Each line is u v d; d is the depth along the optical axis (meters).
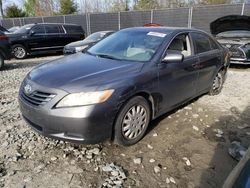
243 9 14.23
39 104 2.94
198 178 2.85
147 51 3.78
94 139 2.92
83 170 2.91
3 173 2.83
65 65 3.53
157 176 2.85
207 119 4.38
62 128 2.85
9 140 3.51
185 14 16.33
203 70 4.70
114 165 2.99
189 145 3.50
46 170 2.90
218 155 3.29
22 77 7.65
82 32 14.47
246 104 5.20
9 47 9.11
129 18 18.98
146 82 3.35
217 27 9.61
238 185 1.44
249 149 1.88
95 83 2.94
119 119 3.11
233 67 9.46
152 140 3.59
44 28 12.91
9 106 4.88
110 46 4.19
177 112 4.62
